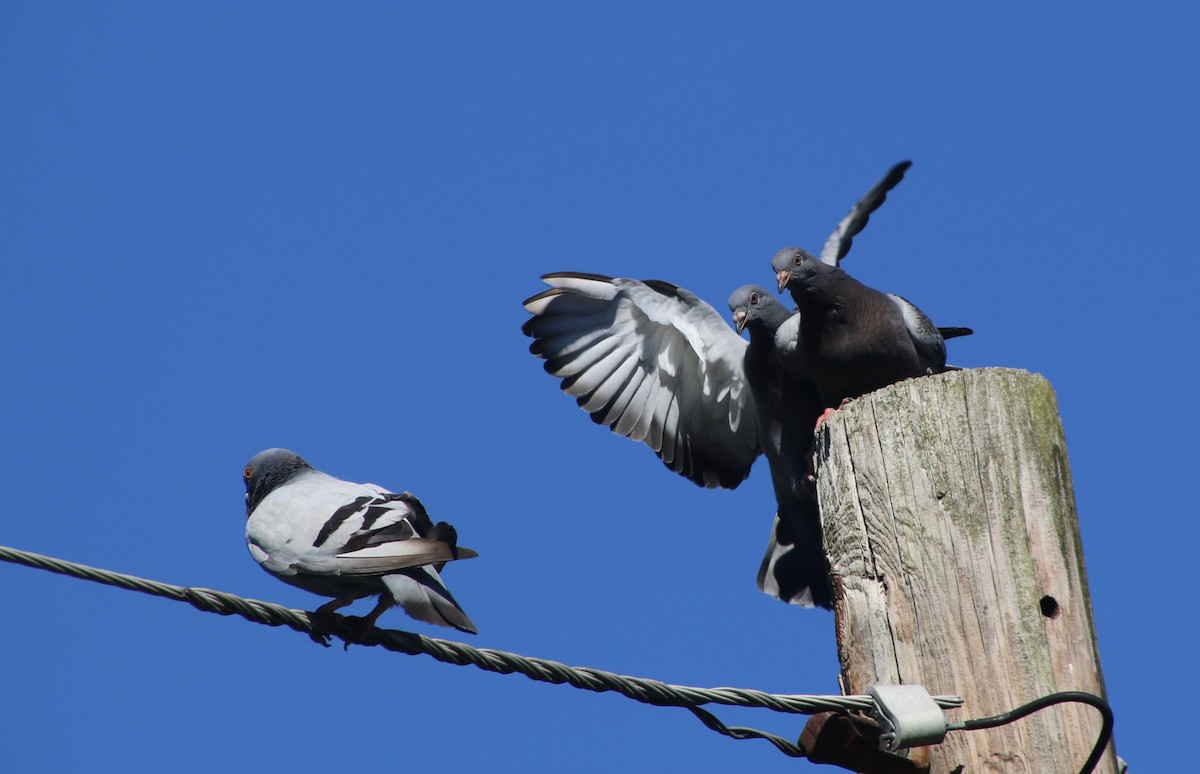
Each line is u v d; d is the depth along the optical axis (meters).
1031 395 10.13
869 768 9.57
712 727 9.55
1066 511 9.87
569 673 9.13
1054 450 10.03
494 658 9.26
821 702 9.25
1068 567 9.67
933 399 10.21
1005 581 9.62
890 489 10.11
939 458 10.03
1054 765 9.19
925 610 9.73
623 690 9.13
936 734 9.01
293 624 9.41
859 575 10.07
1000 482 9.88
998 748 9.32
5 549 8.19
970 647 9.55
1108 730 8.99
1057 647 9.46
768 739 9.66
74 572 8.38
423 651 9.40
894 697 9.13
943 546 9.83
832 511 10.45
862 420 10.41
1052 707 9.32
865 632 9.87
